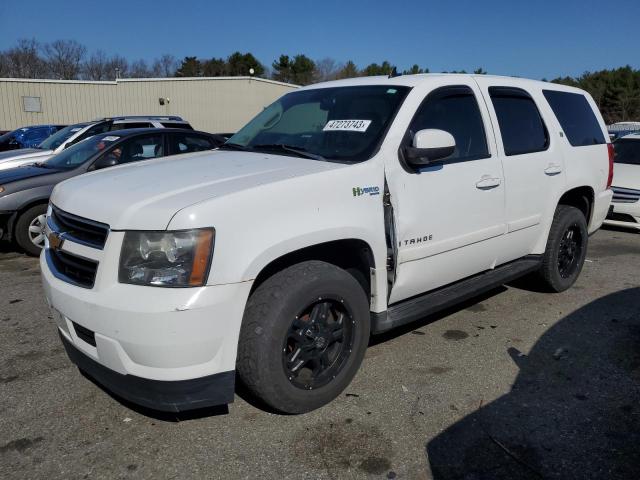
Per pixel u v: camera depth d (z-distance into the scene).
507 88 4.57
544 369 3.83
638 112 57.91
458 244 3.91
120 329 2.61
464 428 3.11
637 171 8.70
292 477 2.70
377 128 3.57
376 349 4.14
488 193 4.10
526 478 2.70
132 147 7.83
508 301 5.21
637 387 3.58
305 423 3.15
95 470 2.75
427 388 3.55
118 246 2.69
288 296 2.92
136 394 2.77
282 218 2.89
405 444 2.96
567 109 5.28
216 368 2.75
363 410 3.29
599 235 8.54
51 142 11.67
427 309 3.76
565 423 3.16
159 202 2.74
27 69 60.16
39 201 6.90
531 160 4.55
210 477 2.70
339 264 3.46
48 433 3.06
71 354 3.09
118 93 33.31
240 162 3.49
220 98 35.81
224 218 2.69
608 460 2.83
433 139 3.44
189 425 3.13
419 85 3.82
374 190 3.31
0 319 4.77
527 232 4.67
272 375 2.94
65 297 2.85
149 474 2.72
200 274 2.62
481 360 3.96
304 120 4.07
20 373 3.76
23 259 6.93
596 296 5.38
